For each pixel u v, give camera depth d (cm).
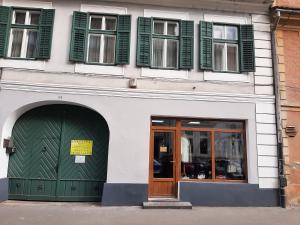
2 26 902
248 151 913
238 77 946
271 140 920
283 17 985
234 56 981
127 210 793
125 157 868
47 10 917
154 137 913
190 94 913
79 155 910
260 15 995
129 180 860
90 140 920
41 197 889
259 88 947
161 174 900
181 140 924
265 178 900
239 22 981
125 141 875
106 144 918
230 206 880
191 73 934
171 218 716
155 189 888
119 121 882
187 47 941
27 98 870
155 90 901
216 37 980
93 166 909
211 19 970
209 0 959
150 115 895
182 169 913
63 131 919
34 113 922
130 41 928
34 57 897
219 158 928
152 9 952
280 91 957
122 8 945
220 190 888
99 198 897
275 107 939
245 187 893
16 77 880
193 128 930
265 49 978
